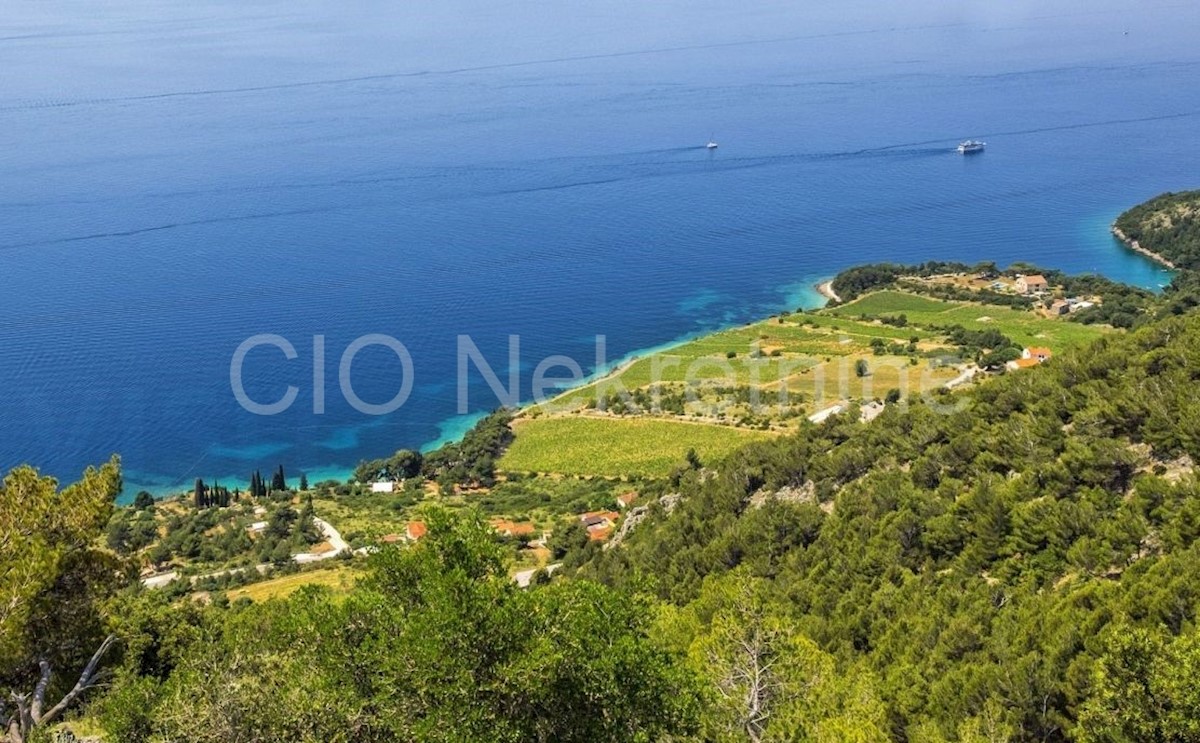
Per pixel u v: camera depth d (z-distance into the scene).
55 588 23.33
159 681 28.64
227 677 20.36
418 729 17.23
